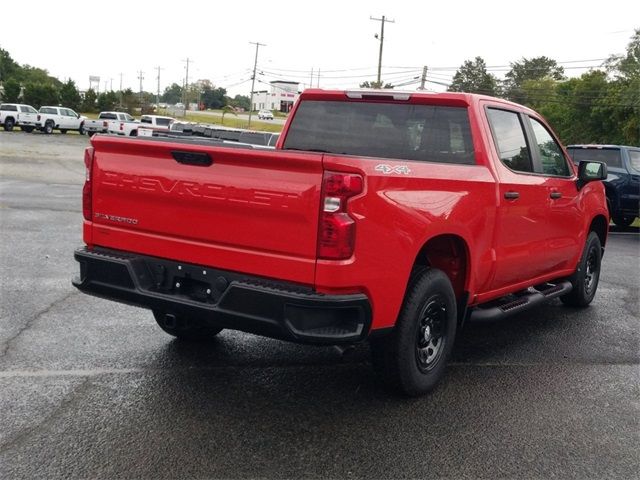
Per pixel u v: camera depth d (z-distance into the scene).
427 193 4.37
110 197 4.62
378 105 5.52
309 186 3.83
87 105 88.69
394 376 4.51
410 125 5.39
